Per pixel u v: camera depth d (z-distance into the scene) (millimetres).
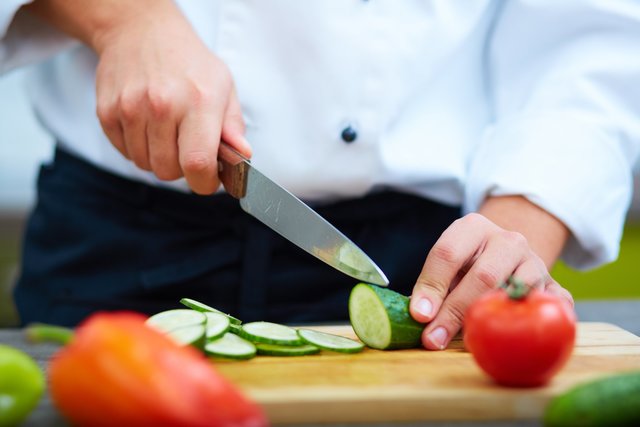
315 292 1799
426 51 1700
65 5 1585
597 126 1706
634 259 3258
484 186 1681
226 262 1770
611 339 1419
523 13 1782
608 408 910
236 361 1243
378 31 1665
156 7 1562
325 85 1673
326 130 1697
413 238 1821
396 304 1336
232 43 1677
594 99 1733
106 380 847
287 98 1692
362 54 1664
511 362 1062
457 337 1442
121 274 1826
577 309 1978
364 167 1721
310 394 1061
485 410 1061
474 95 1880
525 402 1062
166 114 1446
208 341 1277
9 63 1746
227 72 1525
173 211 1774
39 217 1926
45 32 1726
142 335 889
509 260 1390
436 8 1693
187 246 1793
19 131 3523
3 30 1614
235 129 1495
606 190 1685
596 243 1699
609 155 1696
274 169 1725
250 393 1063
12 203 3322
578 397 921
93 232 1824
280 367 1211
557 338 1056
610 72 1757
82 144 1812
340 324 1754
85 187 1836
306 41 1653
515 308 1078
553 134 1686
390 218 1816
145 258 1801
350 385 1105
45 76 1864
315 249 1438
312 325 1733
